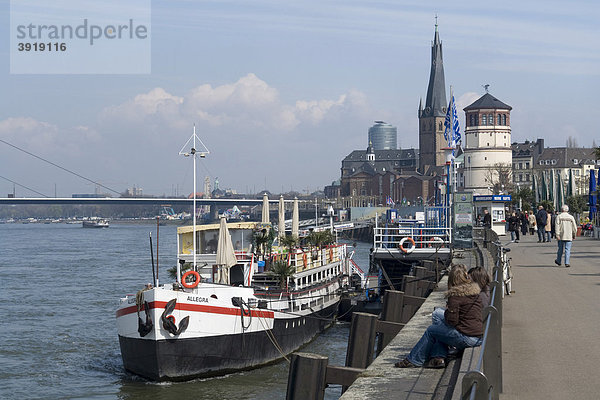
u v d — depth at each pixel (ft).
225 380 102.53
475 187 629.92
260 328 108.68
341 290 157.48
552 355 46.57
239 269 122.72
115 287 234.99
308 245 152.66
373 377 38.81
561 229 106.32
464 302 39.78
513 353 47.42
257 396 95.14
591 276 92.89
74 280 258.57
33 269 312.50
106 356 125.49
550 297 74.18
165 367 98.12
